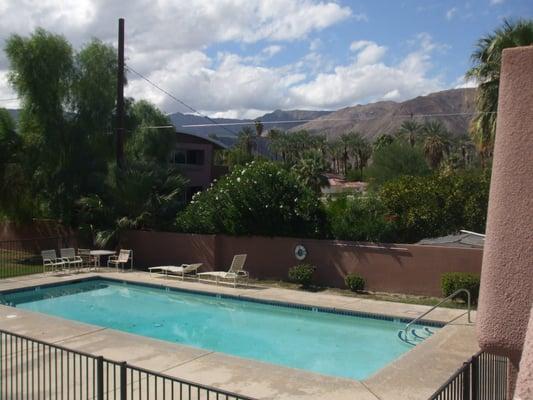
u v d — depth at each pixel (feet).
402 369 30.42
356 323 46.50
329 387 27.68
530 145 10.69
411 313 45.16
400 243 58.95
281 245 61.77
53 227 82.58
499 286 10.79
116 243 75.00
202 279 62.85
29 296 58.29
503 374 22.04
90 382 27.96
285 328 46.16
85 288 63.05
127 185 72.69
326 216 60.95
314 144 333.21
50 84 76.84
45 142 76.89
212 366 31.04
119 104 77.10
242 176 63.82
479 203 57.00
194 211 69.82
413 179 62.34
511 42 53.93
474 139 59.36
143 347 34.99
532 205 10.57
